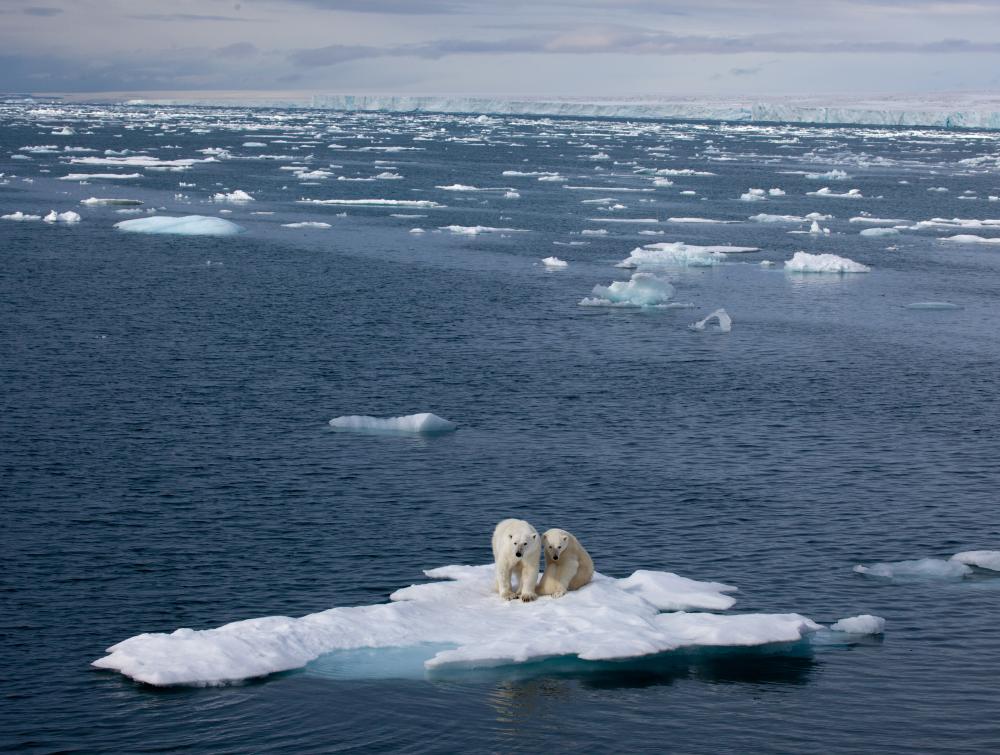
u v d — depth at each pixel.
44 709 16.44
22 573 22.11
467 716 16.12
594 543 24.31
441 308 54.72
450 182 137.00
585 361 44.03
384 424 33.56
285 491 27.59
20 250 68.94
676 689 17.12
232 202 105.50
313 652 17.67
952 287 65.75
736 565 23.08
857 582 22.12
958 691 17.36
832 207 116.75
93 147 184.88
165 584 21.64
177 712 16.22
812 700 16.95
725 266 73.25
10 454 30.11
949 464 30.94
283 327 48.66
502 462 30.44
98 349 43.28
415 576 22.16
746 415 36.22
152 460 29.94
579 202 115.38
